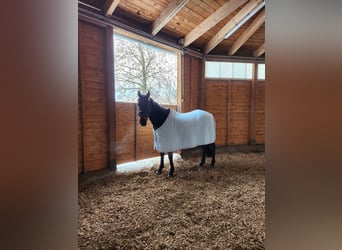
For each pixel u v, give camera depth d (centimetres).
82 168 271
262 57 532
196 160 409
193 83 472
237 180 291
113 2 269
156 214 190
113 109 305
